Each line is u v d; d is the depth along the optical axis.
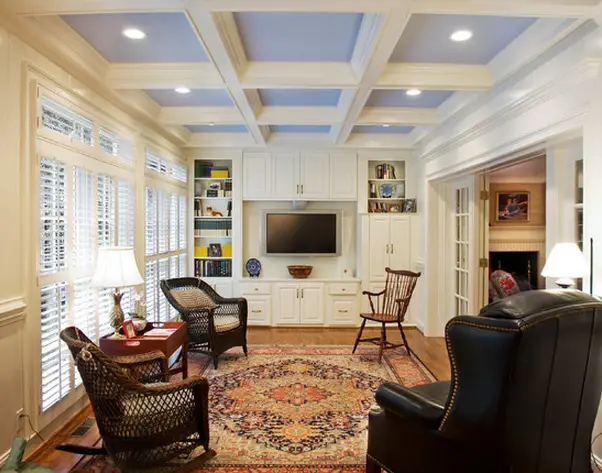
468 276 4.57
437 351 4.49
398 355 4.34
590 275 2.27
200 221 5.88
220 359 4.20
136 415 2.06
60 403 2.69
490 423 1.45
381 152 5.73
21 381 2.31
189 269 5.77
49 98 2.57
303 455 2.40
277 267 6.07
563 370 1.51
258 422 2.81
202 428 2.29
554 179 3.04
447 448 1.66
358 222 5.80
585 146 2.30
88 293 2.99
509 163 3.60
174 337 3.14
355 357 4.27
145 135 4.18
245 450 2.46
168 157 4.97
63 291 2.71
